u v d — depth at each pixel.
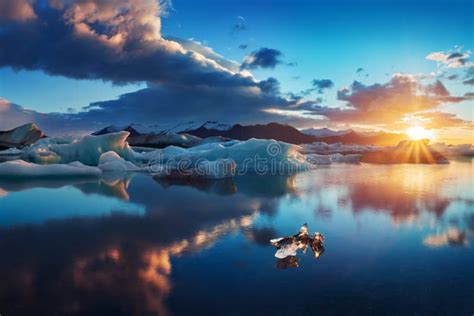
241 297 3.44
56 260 4.52
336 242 5.23
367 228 6.05
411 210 7.59
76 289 3.64
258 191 10.77
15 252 4.86
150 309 3.21
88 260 4.52
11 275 4.02
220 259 4.51
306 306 3.26
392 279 3.85
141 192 10.64
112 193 10.44
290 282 3.79
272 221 6.62
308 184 12.47
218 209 7.82
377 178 14.43
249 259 4.49
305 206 8.12
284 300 3.38
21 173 15.10
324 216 7.03
